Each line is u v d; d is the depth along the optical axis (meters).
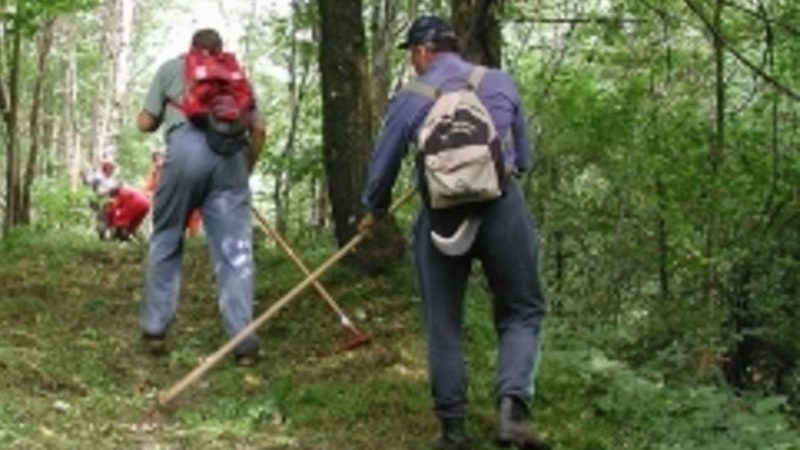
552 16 11.20
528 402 4.95
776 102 8.48
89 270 9.72
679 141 9.21
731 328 7.95
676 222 8.70
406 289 8.05
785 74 8.91
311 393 5.84
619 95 10.15
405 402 5.73
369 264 8.40
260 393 5.98
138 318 7.76
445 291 5.02
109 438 5.07
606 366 6.16
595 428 5.55
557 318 8.31
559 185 10.39
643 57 10.34
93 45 31.66
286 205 13.21
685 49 10.25
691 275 8.67
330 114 8.59
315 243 11.70
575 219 9.93
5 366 5.92
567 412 5.72
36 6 11.94
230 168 6.76
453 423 5.02
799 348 7.85
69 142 30.16
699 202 8.65
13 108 13.70
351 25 8.61
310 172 12.68
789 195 8.41
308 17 12.77
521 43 11.05
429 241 4.98
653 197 9.12
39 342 6.69
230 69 6.83
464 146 4.69
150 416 5.50
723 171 8.78
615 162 9.84
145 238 15.81
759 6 8.52
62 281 8.95
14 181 13.91
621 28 10.09
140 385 6.11
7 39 14.02
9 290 8.34
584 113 10.13
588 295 9.86
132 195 15.95
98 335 7.16
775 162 8.21
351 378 6.19
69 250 10.87
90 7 12.62
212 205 6.76
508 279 4.98
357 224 8.51
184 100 6.75
